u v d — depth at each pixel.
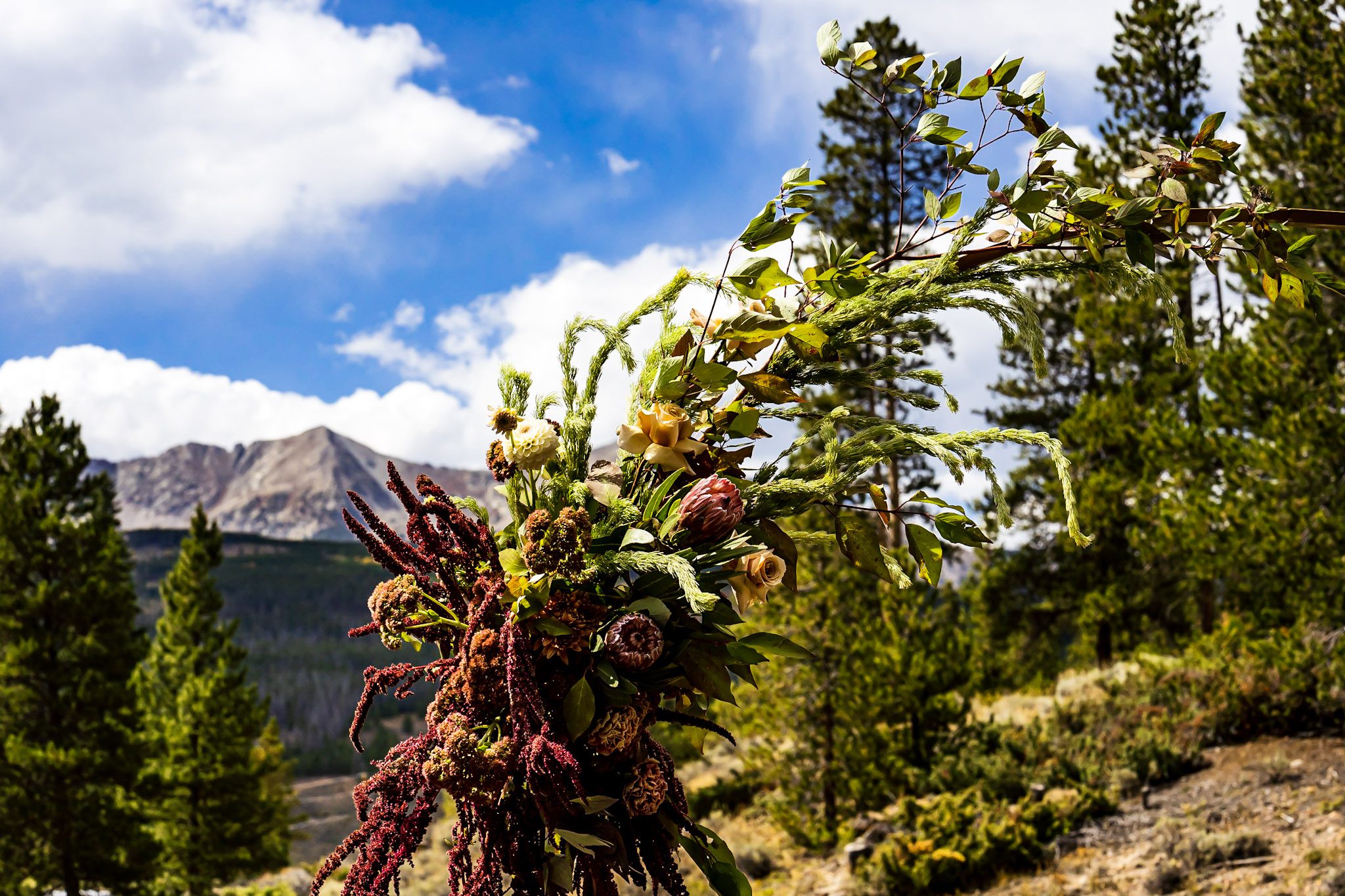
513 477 1.52
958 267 1.67
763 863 10.48
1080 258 1.66
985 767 10.55
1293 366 11.27
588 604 1.37
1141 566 18.31
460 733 1.22
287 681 125.69
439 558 1.44
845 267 1.57
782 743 12.56
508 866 1.28
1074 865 8.21
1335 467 10.52
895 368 1.66
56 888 16.56
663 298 1.59
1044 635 20.84
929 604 12.14
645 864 1.36
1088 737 10.80
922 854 8.80
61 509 16.94
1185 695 11.16
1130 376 19.73
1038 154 1.64
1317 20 11.61
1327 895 6.15
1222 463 11.95
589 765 1.36
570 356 1.62
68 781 16.05
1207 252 1.75
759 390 1.62
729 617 1.43
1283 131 12.38
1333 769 8.64
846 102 21.59
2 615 15.82
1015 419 21.70
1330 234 10.84
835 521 1.58
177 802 19.50
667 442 1.49
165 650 20.73
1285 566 10.74
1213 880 7.01
